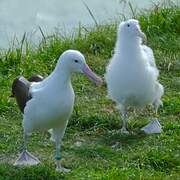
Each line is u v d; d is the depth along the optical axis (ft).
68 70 37.68
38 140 43.88
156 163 39.81
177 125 45.55
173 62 56.13
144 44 52.65
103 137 44.73
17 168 39.06
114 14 67.72
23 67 54.75
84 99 50.39
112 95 45.47
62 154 41.75
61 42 59.62
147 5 67.72
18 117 47.44
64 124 38.52
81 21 68.23
